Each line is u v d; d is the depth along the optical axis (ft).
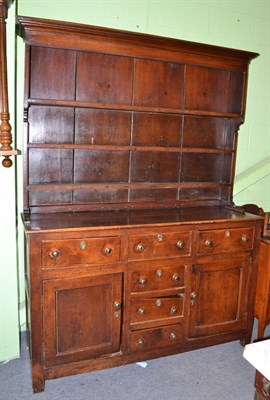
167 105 7.61
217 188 8.48
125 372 6.58
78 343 6.08
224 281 7.03
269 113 9.62
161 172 7.91
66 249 5.72
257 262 7.26
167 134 7.81
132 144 7.55
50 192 7.06
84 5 7.27
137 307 6.37
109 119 7.31
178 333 6.76
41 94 6.67
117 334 6.31
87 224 6.02
